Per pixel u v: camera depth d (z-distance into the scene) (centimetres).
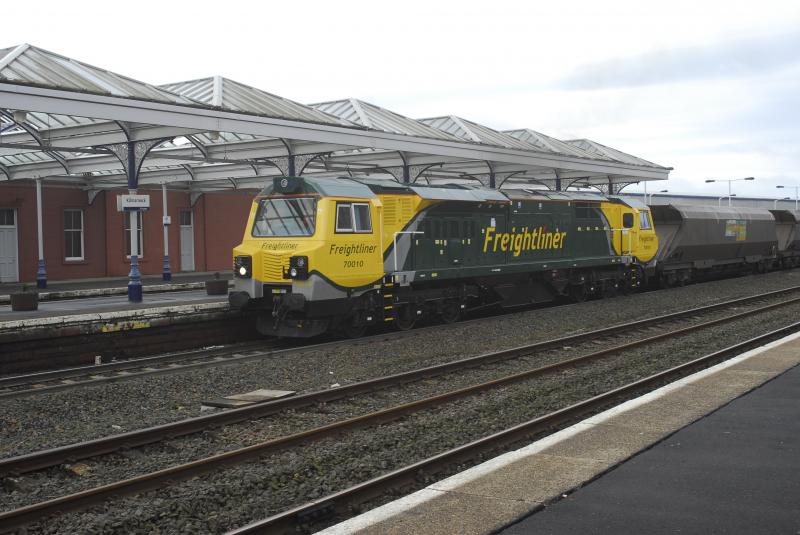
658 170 4459
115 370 1502
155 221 4216
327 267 1719
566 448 826
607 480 727
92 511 723
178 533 682
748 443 845
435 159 3259
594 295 2819
